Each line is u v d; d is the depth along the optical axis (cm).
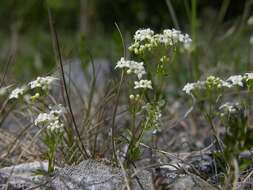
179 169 303
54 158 319
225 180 288
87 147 349
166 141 404
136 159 319
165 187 281
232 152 271
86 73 485
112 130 322
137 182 288
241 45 676
